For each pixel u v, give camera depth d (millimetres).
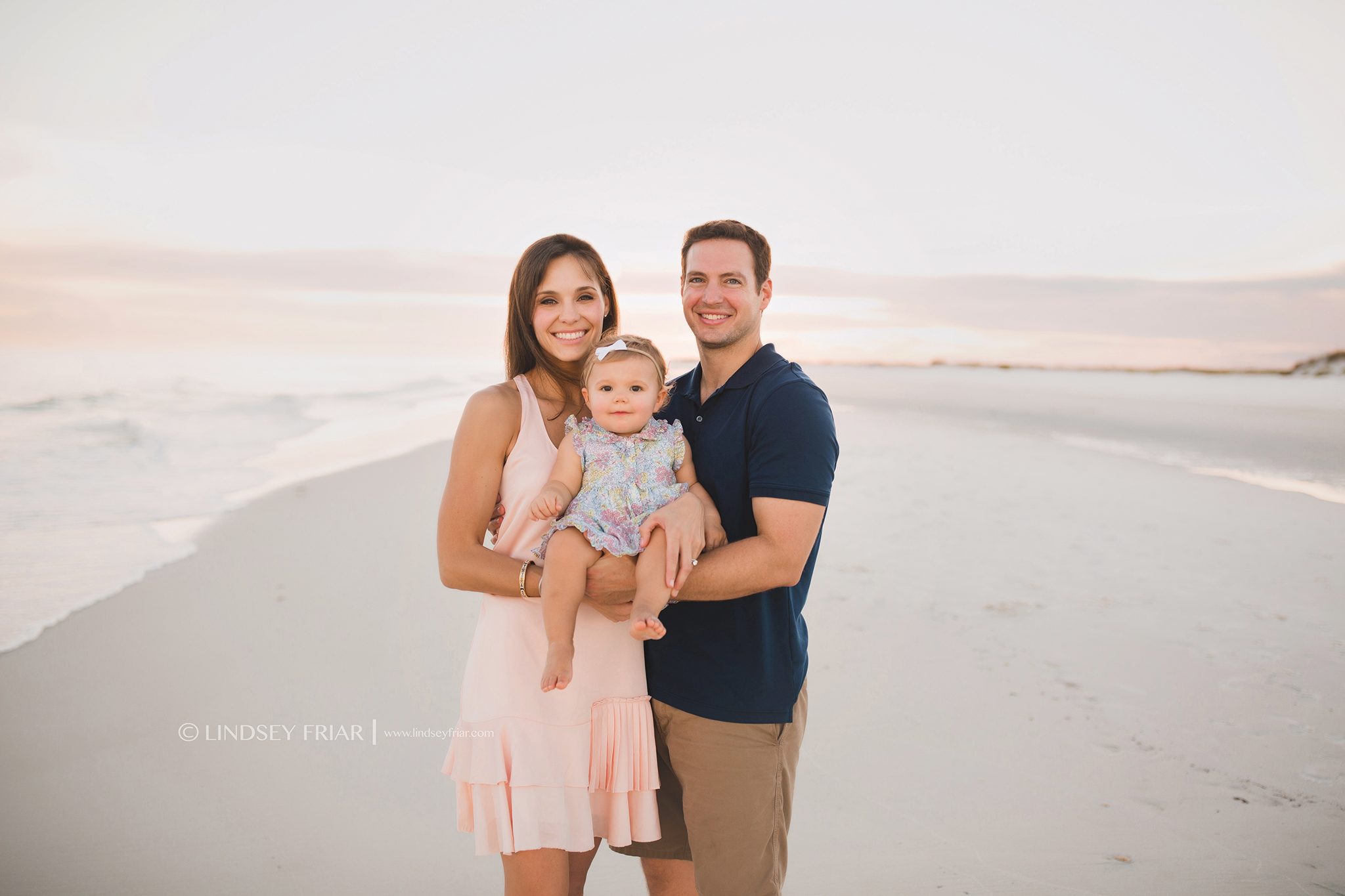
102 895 2676
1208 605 5516
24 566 6016
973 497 8938
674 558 1919
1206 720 3889
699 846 2146
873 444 13016
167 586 5621
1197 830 3023
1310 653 4688
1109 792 3283
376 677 4328
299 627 4961
